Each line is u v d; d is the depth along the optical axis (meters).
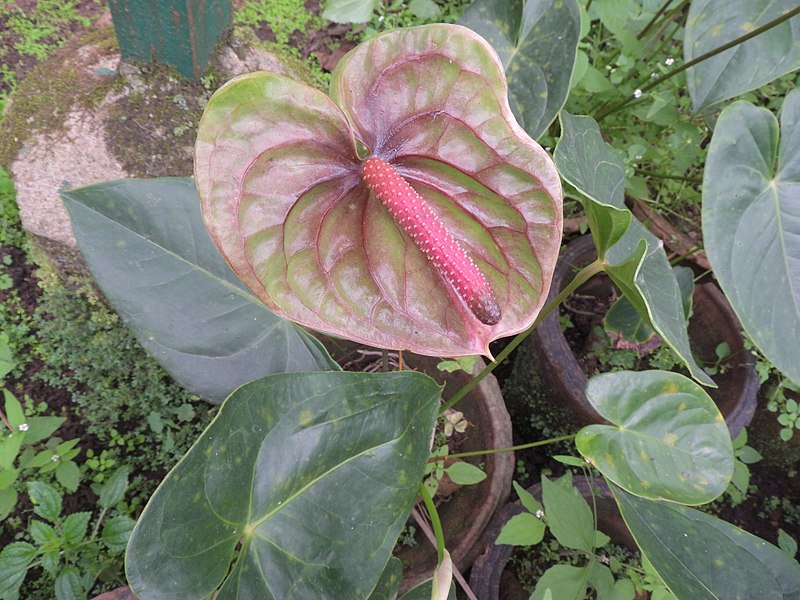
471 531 0.41
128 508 0.47
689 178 0.54
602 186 0.34
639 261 0.25
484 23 0.38
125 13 0.43
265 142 0.22
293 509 0.27
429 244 0.24
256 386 0.27
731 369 0.51
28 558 0.36
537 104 0.37
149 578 0.24
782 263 0.35
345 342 0.49
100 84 0.48
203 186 0.21
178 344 0.33
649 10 0.54
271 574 0.26
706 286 0.53
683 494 0.30
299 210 0.24
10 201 0.52
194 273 0.34
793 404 0.50
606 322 0.49
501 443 0.43
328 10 0.51
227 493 0.26
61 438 0.48
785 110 0.35
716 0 0.39
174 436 0.49
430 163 0.25
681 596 0.28
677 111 0.56
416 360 0.48
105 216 0.32
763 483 0.57
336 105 0.22
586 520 0.36
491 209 0.25
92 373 0.50
